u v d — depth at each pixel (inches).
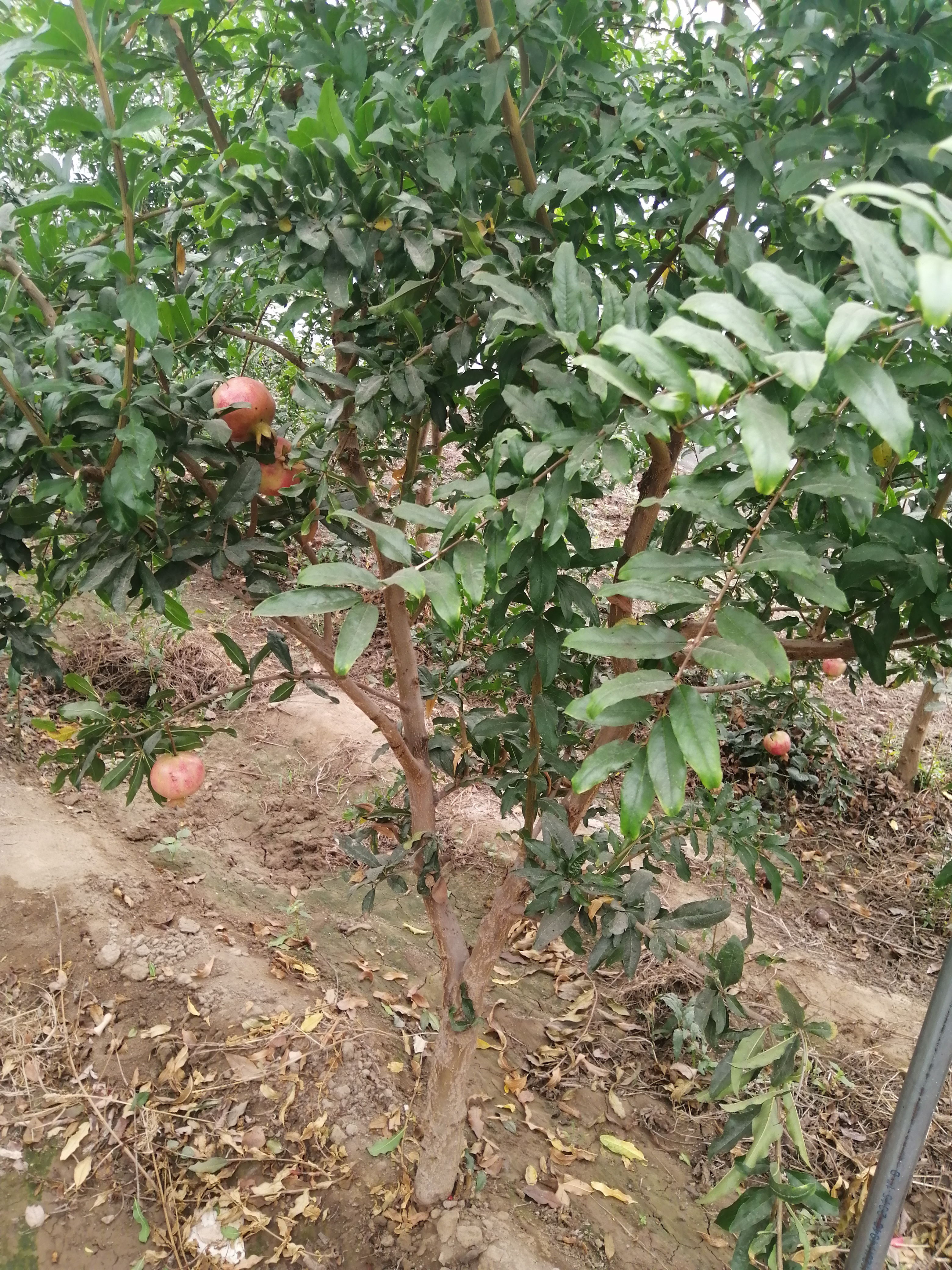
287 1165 96.8
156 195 70.2
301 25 71.0
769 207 53.8
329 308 67.0
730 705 198.2
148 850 142.2
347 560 156.9
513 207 57.0
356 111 51.8
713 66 58.1
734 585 53.6
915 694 245.8
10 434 48.7
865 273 25.7
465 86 57.5
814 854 180.2
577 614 61.7
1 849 129.0
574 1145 106.7
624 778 32.0
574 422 42.6
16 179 121.3
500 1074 116.2
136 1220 90.8
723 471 39.5
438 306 56.9
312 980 123.0
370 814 85.6
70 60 39.9
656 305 52.1
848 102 49.3
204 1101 102.8
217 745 175.2
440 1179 91.7
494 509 42.2
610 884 66.0
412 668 78.6
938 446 51.0
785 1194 51.9
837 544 51.9
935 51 46.7
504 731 72.4
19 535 54.6
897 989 144.5
